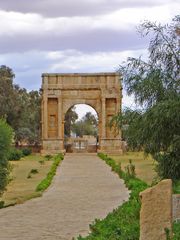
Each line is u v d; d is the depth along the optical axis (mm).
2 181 34719
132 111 26406
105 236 14719
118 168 50031
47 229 19656
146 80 26062
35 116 128750
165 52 26469
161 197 13242
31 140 117375
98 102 87688
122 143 85688
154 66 26625
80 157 79250
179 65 26438
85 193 33500
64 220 21938
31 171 53469
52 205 27500
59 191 35219
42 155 86188
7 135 36094
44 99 87250
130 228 15250
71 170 55062
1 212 24891
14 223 21266
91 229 16828
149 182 38781
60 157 73062
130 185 35031
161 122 24656
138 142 25672
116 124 27078
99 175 48531
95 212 24438
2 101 100812
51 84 87688
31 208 26344
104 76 87375
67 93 87875
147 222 13203
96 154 85438
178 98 25250
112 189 35688
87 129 180000
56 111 87562
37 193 33094
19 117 107000
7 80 103875
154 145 25359
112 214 18797
